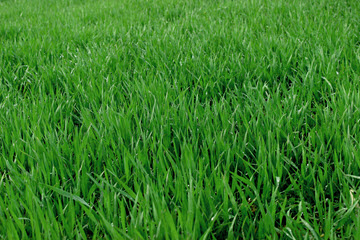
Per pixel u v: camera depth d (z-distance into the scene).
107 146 2.11
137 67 3.50
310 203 1.91
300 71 3.32
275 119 2.36
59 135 2.42
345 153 1.96
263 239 1.55
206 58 3.60
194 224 1.47
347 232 1.55
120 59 3.86
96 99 2.87
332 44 3.74
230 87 3.16
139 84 2.96
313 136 2.16
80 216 1.77
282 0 5.95
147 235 1.49
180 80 3.15
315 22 4.62
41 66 3.53
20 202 1.73
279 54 3.65
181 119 2.41
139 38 4.34
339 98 2.57
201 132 2.25
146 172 1.81
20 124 2.49
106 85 3.10
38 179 1.88
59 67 3.51
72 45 4.31
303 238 1.59
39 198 1.84
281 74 3.32
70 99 2.93
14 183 1.82
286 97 2.67
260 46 3.76
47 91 3.33
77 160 2.01
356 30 4.20
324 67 3.20
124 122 2.30
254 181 2.02
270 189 1.83
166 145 2.23
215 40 4.19
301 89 2.88
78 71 3.33
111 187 1.73
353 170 1.93
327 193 1.92
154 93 2.85
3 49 4.21
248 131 2.21
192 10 5.97
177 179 1.76
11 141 2.37
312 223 1.77
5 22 5.82
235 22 4.81
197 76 3.28
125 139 2.28
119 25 5.18
